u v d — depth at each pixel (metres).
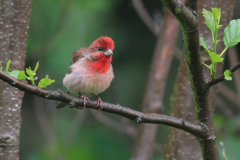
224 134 11.27
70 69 8.59
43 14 11.35
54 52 11.55
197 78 5.11
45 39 11.46
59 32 11.38
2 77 4.86
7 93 7.00
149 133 10.96
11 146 6.95
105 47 8.34
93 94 8.81
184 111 8.52
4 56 7.02
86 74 8.31
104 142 13.39
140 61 15.08
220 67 8.00
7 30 7.05
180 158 8.52
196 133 5.45
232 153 10.89
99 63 8.34
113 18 14.48
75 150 12.73
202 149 5.60
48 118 13.19
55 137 12.52
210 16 4.81
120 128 12.04
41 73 11.64
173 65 16.11
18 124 7.10
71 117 13.41
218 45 8.01
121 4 14.52
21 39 7.16
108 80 8.59
